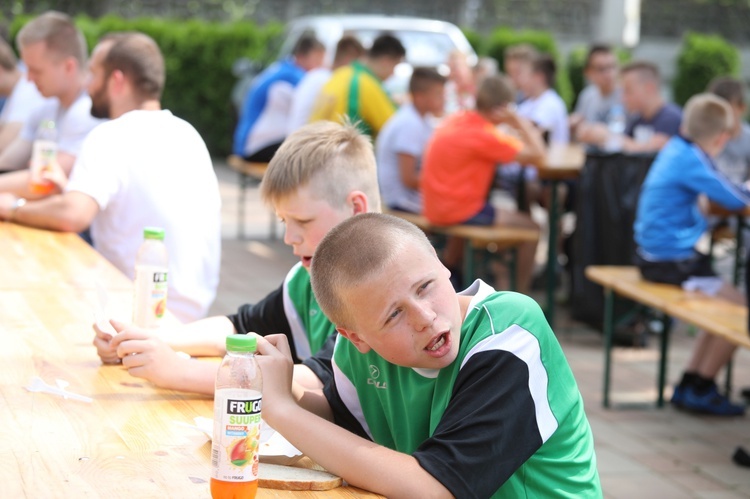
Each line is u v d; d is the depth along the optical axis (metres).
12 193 5.43
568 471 2.35
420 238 2.27
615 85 10.86
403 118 8.78
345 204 2.98
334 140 3.01
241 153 11.69
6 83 7.92
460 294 2.49
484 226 8.12
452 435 2.19
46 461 2.25
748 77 20.72
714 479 5.23
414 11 19.83
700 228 6.41
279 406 2.38
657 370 7.32
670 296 6.07
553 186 7.92
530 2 20.19
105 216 4.57
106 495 2.07
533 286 9.73
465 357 2.31
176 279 4.40
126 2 18.89
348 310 2.25
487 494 2.17
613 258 7.88
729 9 21.23
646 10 20.89
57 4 18.41
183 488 2.13
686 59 18.94
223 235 11.77
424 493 2.14
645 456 5.54
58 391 2.73
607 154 7.84
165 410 2.65
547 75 10.59
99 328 3.01
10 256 4.42
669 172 6.36
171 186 4.48
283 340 2.61
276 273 9.85
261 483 2.22
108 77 4.85
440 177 8.06
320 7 19.64
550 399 2.29
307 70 11.65
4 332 3.31
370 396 2.63
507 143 7.95
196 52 17.61
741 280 7.73
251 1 19.41
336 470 2.26
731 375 6.75
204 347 3.19
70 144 5.75
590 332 8.30
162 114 4.63
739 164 8.40
